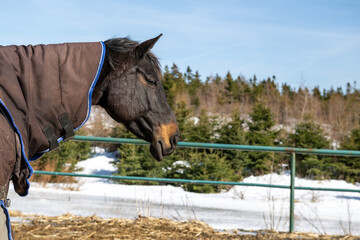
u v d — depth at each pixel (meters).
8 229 1.95
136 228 4.97
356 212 7.58
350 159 13.55
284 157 14.76
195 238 4.63
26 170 2.09
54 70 2.23
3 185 1.97
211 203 7.80
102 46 2.42
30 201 6.98
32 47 2.27
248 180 12.40
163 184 11.87
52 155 11.63
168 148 2.65
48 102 2.19
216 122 15.35
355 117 24.38
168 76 24.20
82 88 2.29
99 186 10.33
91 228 4.90
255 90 33.03
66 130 2.24
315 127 15.15
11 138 2.01
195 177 11.18
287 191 10.81
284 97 29.27
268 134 14.72
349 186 11.93
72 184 10.44
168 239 4.55
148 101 2.59
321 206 8.30
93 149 17.23
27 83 2.13
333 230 5.65
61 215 5.61
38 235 4.45
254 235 4.96
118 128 15.91
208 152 13.43
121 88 2.52
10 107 2.05
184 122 14.94
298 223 6.13
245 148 5.31
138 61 2.56
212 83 38.25
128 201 7.59
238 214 6.74
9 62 2.13
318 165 13.43
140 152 12.27
